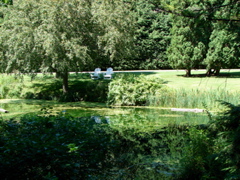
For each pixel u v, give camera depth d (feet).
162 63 92.84
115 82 49.55
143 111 40.63
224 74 69.62
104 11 55.36
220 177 12.85
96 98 52.85
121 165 17.56
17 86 61.82
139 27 91.71
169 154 20.01
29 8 51.29
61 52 48.93
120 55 57.06
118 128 28.07
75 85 60.90
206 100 41.24
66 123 20.21
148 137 24.94
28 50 48.80
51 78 67.67
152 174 16.05
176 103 43.91
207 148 14.78
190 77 66.59
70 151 13.67
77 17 52.19
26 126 18.58
